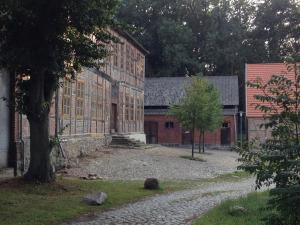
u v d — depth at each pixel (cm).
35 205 1320
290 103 746
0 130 1939
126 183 1953
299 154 711
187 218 1216
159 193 1728
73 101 2725
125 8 7300
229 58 7100
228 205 1335
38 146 1644
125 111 3956
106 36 1631
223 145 5506
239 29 7281
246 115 4547
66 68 1669
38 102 1633
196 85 3588
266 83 821
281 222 715
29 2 1411
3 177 1789
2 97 1808
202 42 7306
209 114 3597
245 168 742
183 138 5634
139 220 1185
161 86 6066
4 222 1113
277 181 708
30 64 1502
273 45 7344
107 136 3441
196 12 7462
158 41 7188
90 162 2577
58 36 1517
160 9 7431
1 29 1496
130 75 4134
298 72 752
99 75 3253
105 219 1196
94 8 1491
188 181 2206
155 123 5728
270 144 740
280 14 7294
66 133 2611
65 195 1519
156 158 3039
